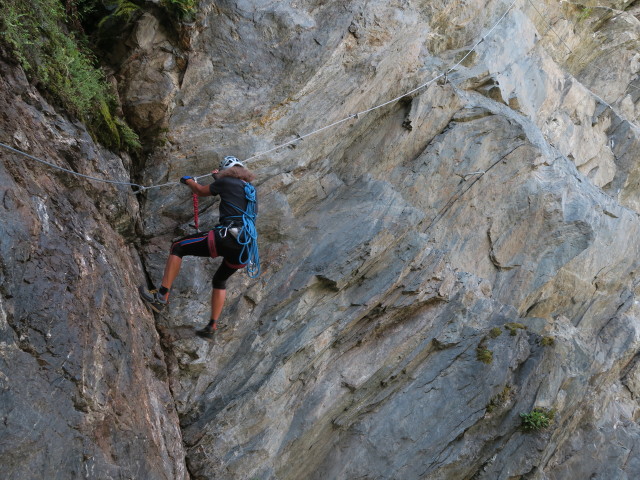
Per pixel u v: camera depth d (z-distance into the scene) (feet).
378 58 24.84
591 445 30.48
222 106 22.48
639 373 35.81
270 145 23.03
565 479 29.25
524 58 33.24
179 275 21.29
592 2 38.60
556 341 26.84
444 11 29.48
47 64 18.06
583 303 33.42
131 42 21.58
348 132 25.29
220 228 17.81
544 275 29.22
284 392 21.74
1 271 13.74
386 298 24.14
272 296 22.26
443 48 30.45
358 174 25.94
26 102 17.01
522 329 26.53
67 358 14.74
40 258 15.03
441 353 25.52
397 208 24.71
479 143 27.99
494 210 28.37
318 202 24.66
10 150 15.55
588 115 37.52
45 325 14.48
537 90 33.81
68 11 21.01
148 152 22.09
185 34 21.85
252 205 18.33
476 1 30.68
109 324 16.67
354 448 23.70
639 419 35.29
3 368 13.25
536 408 25.79
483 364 25.12
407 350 24.79
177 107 22.11
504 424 25.41
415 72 27.02
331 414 23.08
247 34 22.80
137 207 21.22
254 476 20.80
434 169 27.04
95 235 17.89
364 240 23.25
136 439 16.60
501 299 28.66
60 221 16.33
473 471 25.17
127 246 20.68
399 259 24.26
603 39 39.78
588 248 31.86
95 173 18.75
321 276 22.48
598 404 32.12
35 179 16.12
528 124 29.94
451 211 27.61
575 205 29.84
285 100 23.15
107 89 21.33
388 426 24.09
